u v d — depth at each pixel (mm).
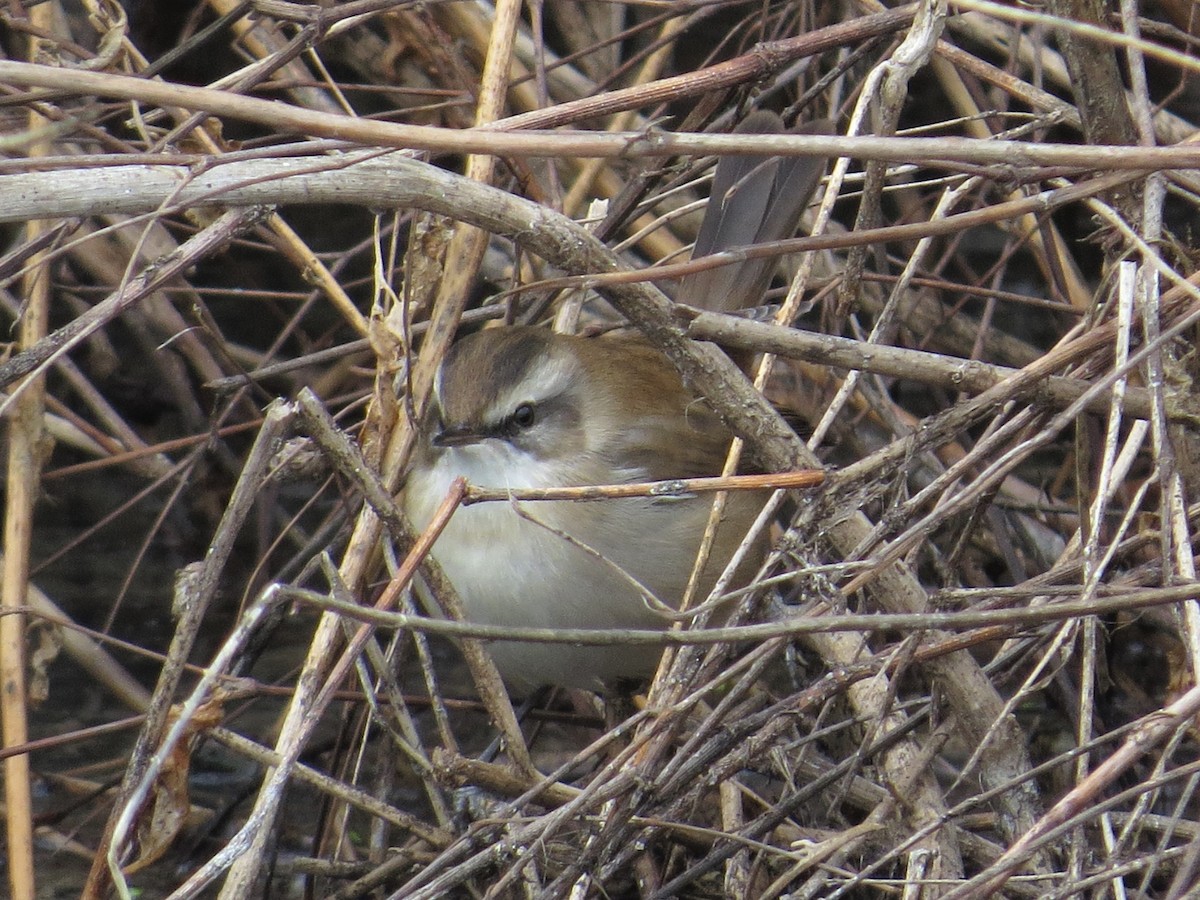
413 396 8117
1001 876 5535
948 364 6914
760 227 9664
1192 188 7879
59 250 7535
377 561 8586
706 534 7672
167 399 12148
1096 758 7918
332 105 10781
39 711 10664
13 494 8875
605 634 5746
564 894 6535
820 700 7012
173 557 12195
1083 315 8750
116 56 8117
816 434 7824
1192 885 5656
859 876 6176
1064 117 8180
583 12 11875
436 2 9391
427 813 9336
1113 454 6621
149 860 6859
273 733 9992
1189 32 9000
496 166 9258
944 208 7965
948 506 6453
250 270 12891
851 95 10008
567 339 9367
